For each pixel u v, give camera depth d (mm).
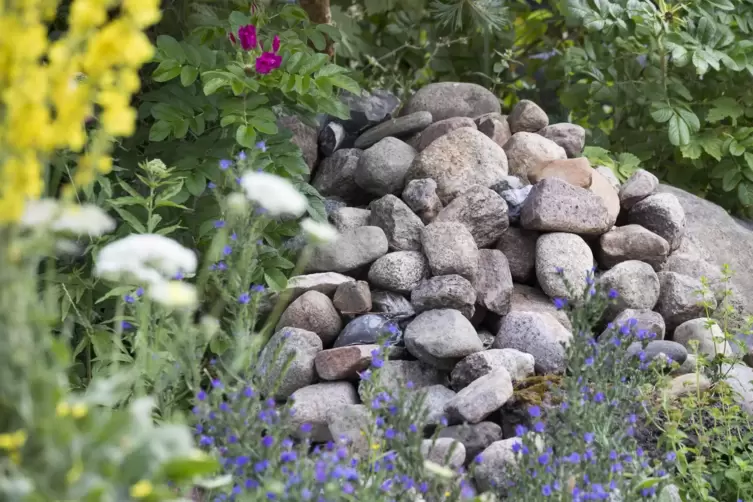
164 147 3334
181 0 3756
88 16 1309
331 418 2812
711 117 4453
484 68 4977
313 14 4281
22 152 1328
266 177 1654
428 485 1971
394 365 3133
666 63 4523
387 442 2189
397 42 5137
